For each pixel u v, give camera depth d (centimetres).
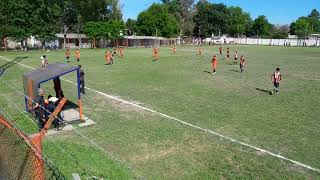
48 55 5444
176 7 12731
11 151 764
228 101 1923
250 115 1599
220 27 14525
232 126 1409
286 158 1066
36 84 1394
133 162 1023
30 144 708
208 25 14188
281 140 1237
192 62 4450
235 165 1014
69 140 1201
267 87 2453
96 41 8781
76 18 8712
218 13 14262
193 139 1240
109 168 960
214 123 1453
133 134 1291
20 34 6481
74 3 8381
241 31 16112
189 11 12662
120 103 1836
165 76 2988
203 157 1072
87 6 8650
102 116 1555
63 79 2723
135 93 2138
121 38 9231
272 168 994
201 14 14212
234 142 1210
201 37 14412
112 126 1396
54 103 1370
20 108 1673
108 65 3925
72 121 1439
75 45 8950
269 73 3341
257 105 1825
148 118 1526
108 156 1059
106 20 9344
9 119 1422
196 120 1497
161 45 10469
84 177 883
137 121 1475
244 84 2578
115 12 9556
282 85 2570
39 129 1296
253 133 1316
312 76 3148
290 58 5506
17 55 5325
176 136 1272
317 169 987
